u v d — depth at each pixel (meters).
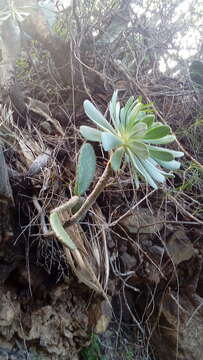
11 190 0.69
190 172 1.03
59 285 0.78
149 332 0.91
